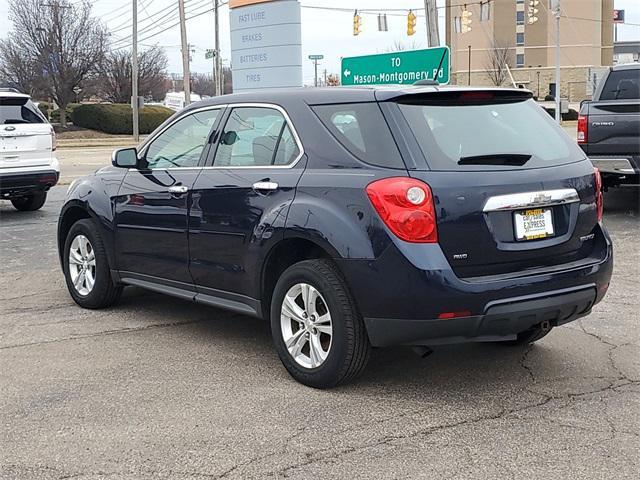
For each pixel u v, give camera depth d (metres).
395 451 3.92
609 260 4.92
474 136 4.65
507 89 4.97
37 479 3.67
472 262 4.36
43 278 8.14
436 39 17.11
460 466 3.74
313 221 4.60
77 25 43.97
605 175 10.76
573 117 50.72
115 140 38.97
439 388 4.81
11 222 12.16
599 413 4.38
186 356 5.49
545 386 4.83
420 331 4.32
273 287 5.18
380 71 15.88
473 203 4.34
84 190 6.74
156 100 55.84
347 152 4.65
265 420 4.32
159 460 3.85
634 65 11.00
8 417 4.41
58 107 45.00
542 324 4.61
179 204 5.68
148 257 6.07
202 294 5.67
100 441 4.08
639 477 3.62
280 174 4.95
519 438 4.06
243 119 5.43
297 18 16.94
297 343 4.87
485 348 5.61
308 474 3.68
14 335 6.04
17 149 12.20
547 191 4.60
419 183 4.29
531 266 4.56
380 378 4.99
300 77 17.19
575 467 3.72
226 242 5.29
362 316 4.50
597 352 5.48
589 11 82.25
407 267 4.25
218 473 3.71
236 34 17.78
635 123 10.40
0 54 44.12
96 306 6.77
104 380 5.00
